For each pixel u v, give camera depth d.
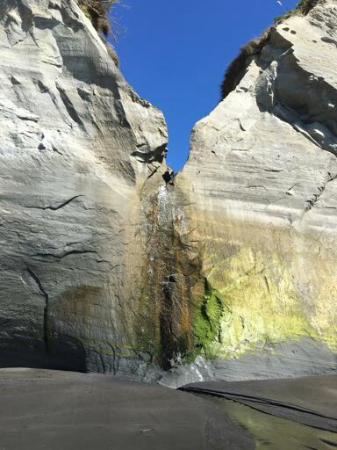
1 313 8.88
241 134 11.83
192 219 10.44
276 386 8.25
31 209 9.35
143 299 9.52
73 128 10.45
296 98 12.63
